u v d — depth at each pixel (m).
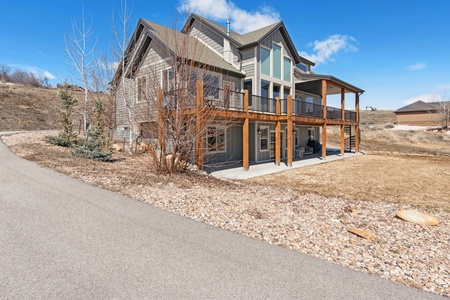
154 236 3.66
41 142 12.91
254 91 14.12
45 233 3.57
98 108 14.03
